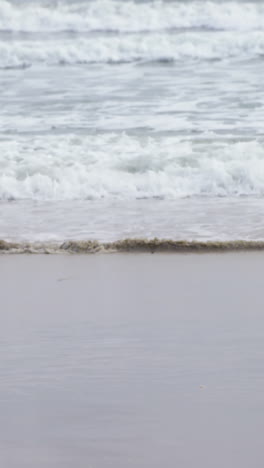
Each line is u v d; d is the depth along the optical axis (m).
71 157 33.50
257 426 10.91
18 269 20.81
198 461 9.96
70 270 20.64
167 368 13.22
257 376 12.77
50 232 25.23
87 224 26.19
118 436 10.70
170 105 44.28
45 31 69.00
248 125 39.25
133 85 50.28
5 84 51.78
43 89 49.81
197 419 11.18
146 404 11.74
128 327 15.62
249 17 68.06
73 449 10.38
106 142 35.84
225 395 12.01
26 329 15.62
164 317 16.28
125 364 13.46
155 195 30.50
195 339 14.73
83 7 70.31
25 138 37.25
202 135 37.28
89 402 11.86
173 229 25.23
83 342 14.72
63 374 13.05
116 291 18.52
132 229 25.36
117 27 68.50
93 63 58.66
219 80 51.00
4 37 66.62
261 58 57.94
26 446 10.48
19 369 13.33
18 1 71.19
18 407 11.73
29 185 31.03
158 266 20.84
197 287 18.73
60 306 17.33
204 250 22.48
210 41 60.00
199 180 31.08
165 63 57.84
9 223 26.50
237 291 18.30
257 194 30.36
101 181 31.16
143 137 36.53
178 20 68.50
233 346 14.27
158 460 10.01
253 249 22.52
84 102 45.69
